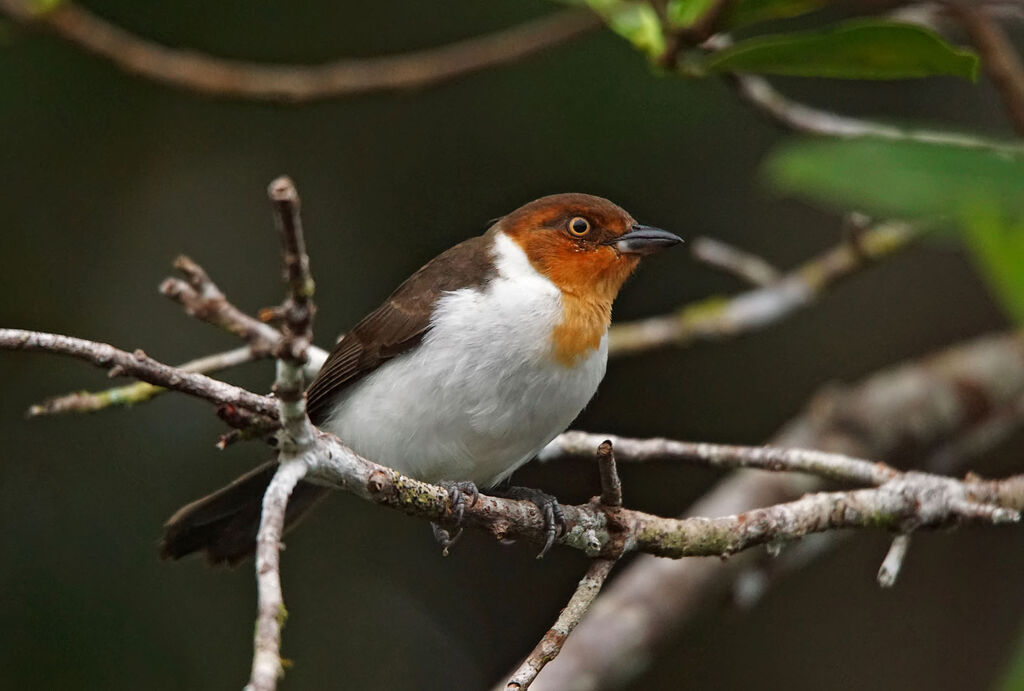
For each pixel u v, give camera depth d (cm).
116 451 1148
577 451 800
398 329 782
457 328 764
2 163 1149
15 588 1086
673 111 1180
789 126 898
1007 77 753
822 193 379
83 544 1112
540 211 809
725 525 663
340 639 1188
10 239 1157
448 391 762
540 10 1191
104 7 1141
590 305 792
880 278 1294
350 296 1218
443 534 736
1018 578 1232
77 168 1177
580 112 1187
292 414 523
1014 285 440
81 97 1166
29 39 1130
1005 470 1284
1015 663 481
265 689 388
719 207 1213
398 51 1195
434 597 1245
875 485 711
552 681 933
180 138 1212
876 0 619
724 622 1260
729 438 1263
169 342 1197
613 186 1201
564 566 1273
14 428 1132
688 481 1258
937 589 1246
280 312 466
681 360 1277
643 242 799
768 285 1014
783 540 675
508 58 971
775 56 610
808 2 629
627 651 962
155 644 1093
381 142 1225
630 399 1269
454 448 777
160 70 948
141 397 718
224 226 1223
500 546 1278
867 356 1280
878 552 1259
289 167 1230
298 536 1205
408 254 1221
